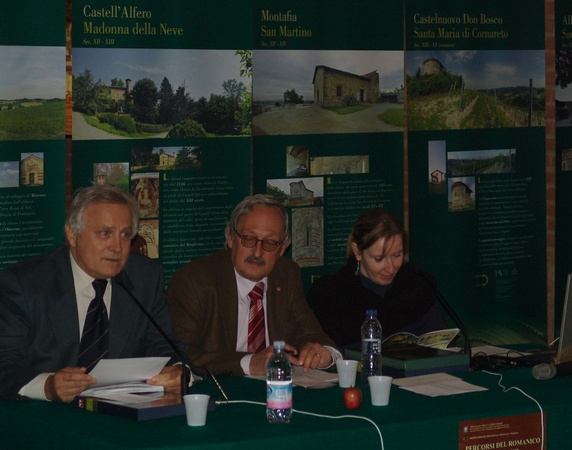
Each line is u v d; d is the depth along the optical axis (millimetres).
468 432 2623
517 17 5320
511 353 3602
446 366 3234
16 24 4066
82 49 4277
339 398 2820
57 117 4188
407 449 2527
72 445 2383
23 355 2902
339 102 4914
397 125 5055
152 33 4426
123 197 2953
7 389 2732
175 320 3441
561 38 5316
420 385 2998
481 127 5273
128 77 4379
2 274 2963
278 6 4746
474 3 5211
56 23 4152
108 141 4352
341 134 4930
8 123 4078
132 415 2510
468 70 5223
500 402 2777
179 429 2416
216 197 4633
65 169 4270
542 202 5457
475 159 5270
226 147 4637
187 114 4531
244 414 2602
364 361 3203
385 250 3826
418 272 3635
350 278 4039
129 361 2684
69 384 2631
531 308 5473
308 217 4887
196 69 4535
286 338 3613
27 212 4156
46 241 4211
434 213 5188
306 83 4824
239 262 3445
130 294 2920
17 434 2574
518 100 5355
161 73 4453
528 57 5363
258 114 4730
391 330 4000
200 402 2439
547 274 5652
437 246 5207
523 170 5395
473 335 5332
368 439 2467
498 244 5363
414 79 5105
